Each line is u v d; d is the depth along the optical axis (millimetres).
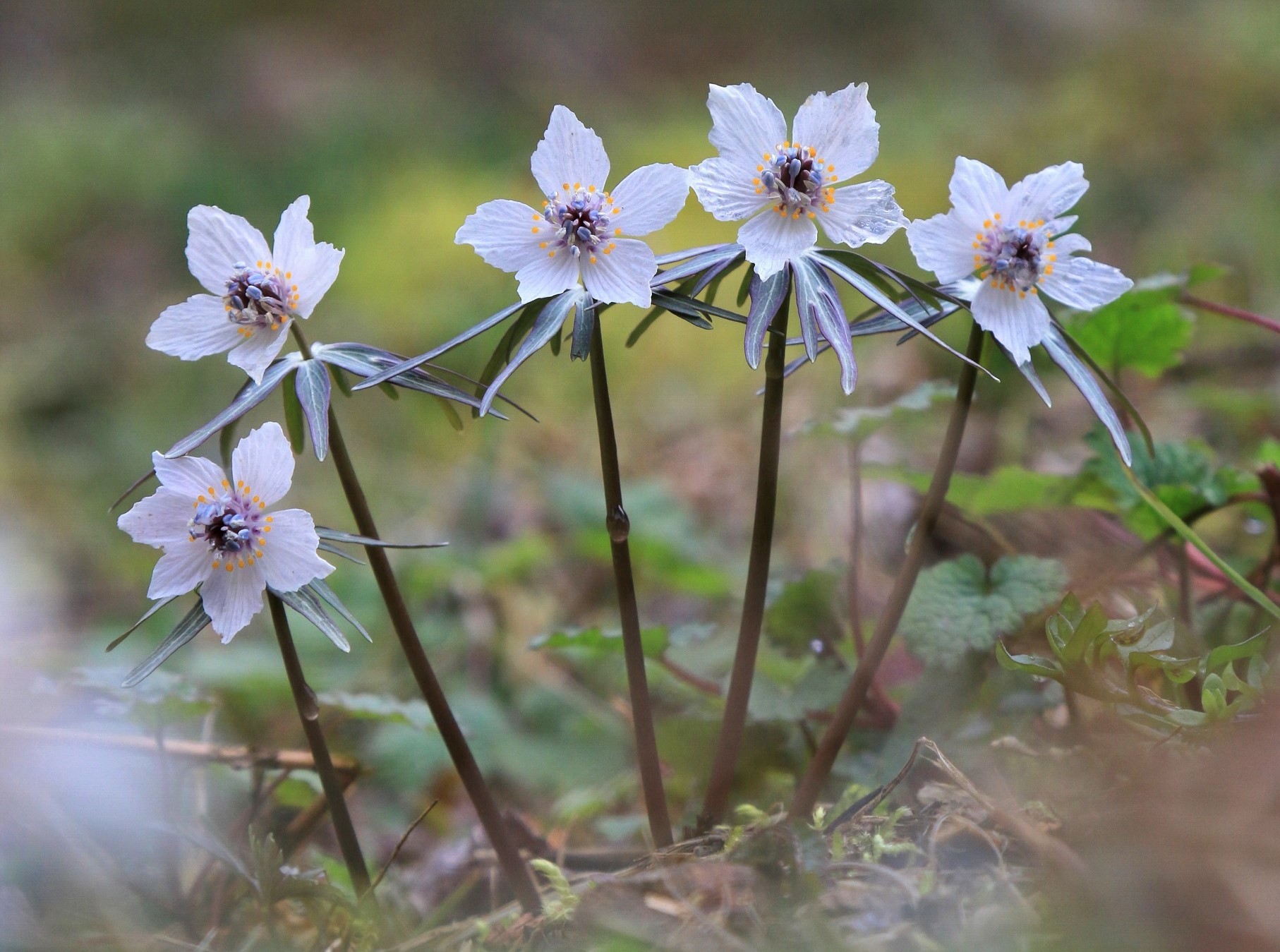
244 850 333
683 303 301
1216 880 282
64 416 842
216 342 304
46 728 354
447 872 351
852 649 366
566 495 529
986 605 329
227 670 408
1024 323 305
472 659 458
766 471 307
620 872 311
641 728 311
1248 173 766
